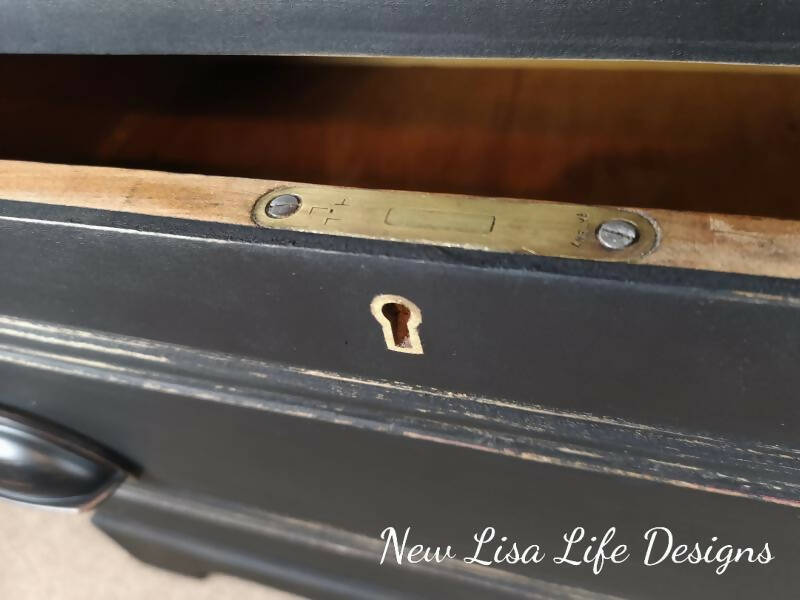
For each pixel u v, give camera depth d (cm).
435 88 72
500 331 44
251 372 56
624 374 44
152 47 46
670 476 49
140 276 49
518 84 70
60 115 76
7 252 52
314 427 58
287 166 67
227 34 44
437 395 51
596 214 41
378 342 48
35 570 93
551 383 47
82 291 53
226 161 69
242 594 88
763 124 62
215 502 78
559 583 70
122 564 92
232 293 48
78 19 46
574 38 38
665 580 63
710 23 36
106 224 46
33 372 64
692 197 59
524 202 42
